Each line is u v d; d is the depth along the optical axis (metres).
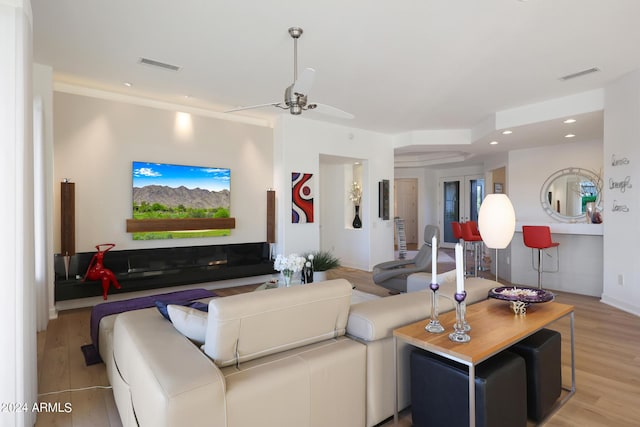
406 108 5.55
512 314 2.31
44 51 3.67
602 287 5.25
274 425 1.62
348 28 3.15
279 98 5.15
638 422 2.14
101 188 4.73
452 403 1.85
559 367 2.38
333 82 4.47
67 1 2.75
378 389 2.06
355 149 6.99
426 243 5.29
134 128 4.98
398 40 3.37
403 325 2.16
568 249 5.64
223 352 1.63
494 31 3.19
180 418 1.33
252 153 6.08
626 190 4.29
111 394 2.53
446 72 4.14
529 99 5.10
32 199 2.24
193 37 3.34
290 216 6.12
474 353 1.67
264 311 1.71
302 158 6.26
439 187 11.38
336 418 1.87
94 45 3.52
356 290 5.57
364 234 7.44
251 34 3.28
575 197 6.68
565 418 2.19
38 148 3.78
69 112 4.52
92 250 4.68
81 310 4.54
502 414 1.83
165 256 5.26
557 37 3.30
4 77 1.92
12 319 1.90
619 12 2.88
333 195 8.18
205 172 5.53
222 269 5.36
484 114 5.89
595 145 6.42
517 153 7.50
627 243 4.32
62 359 3.10
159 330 1.92
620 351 3.19
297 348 1.91
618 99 4.36
